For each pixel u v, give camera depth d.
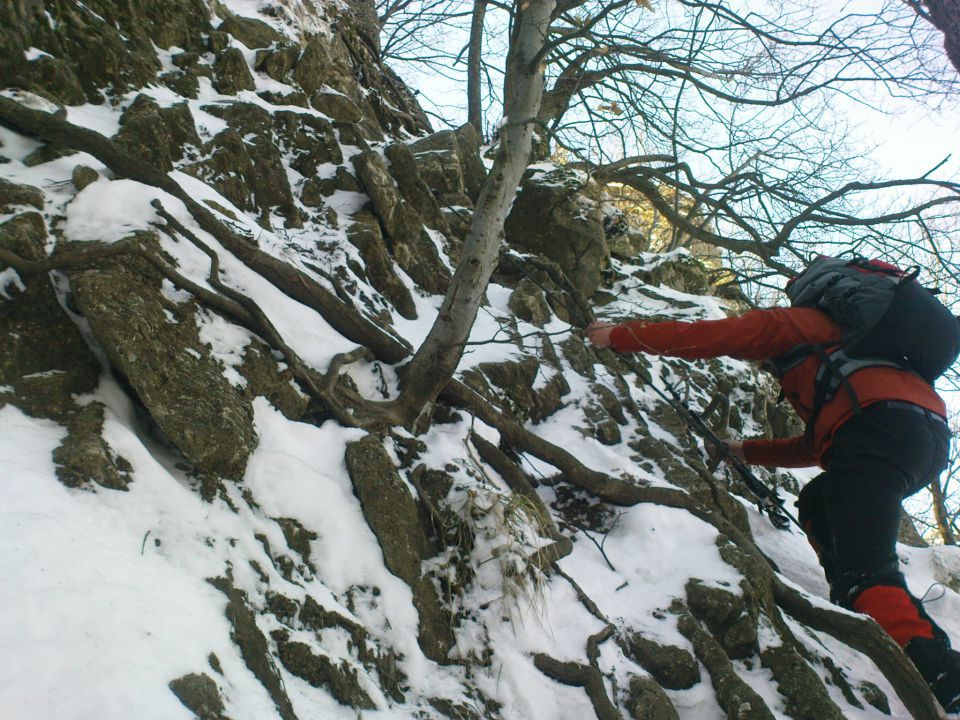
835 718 3.39
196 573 2.48
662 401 5.88
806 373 2.93
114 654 1.94
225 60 5.54
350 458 3.30
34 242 3.13
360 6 9.35
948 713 2.56
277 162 5.03
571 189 6.93
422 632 2.98
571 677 3.01
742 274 7.48
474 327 5.30
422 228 5.71
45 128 3.63
